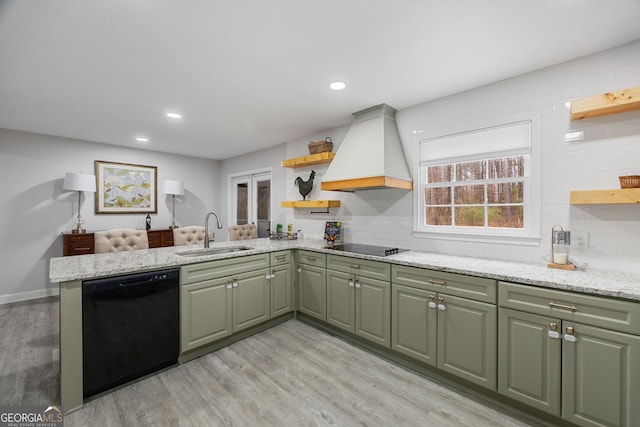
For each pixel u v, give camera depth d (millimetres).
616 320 1503
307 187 3990
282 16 1625
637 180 1781
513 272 1926
